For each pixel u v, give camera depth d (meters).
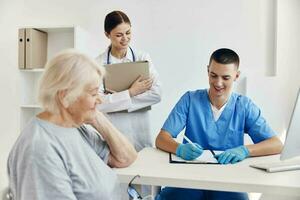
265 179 1.00
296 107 1.06
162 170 1.10
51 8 2.64
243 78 2.35
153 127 2.49
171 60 2.46
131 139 1.96
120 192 1.04
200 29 2.40
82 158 0.89
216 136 1.54
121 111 1.88
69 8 2.61
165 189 1.44
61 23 2.62
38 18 2.66
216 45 2.39
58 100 0.86
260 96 2.32
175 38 2.44
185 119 1.59
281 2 2.25
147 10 2.48
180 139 1.76
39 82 0.87
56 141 0.83
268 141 1.39
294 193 0.93
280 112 2.30
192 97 1.61
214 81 1.48
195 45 2.42
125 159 1.13
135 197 1.04
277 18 2.26
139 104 1.88
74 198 0.81
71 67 0.84
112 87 1.77
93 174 0.90
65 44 2.61
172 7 2.44
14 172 0.80
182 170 1.10
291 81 2.29
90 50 2.58
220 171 1.09
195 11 2.40
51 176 0.77
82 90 0.85
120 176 1.04
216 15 2.38
